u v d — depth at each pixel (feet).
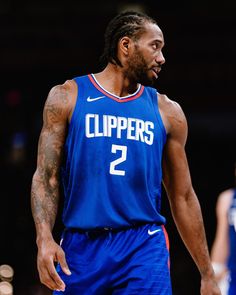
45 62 117.91
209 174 126.72
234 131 125.18
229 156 126.52
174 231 116.16
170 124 25.89
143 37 25.23
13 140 119.03
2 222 115.44
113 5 114.52
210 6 114.83
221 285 45.85
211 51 116.98
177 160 26.25
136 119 25.12
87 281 24.30
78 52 117.19
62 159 25.09
